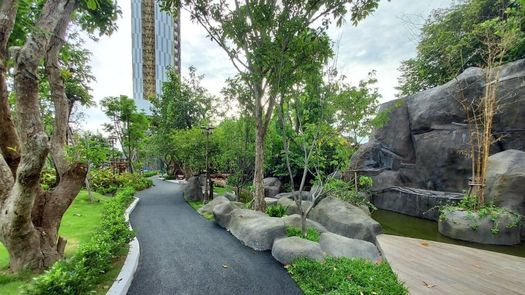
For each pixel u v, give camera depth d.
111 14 6.13
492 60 9.45
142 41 68.81
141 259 6.03
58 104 5.31
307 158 7.25
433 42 14.87
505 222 7.51
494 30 9.95
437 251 6.06
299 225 7.92
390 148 14.39
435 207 9.80
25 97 3.97
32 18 5.81
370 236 7.26
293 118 8.54
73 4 5.39
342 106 7.04
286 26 6.93
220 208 9.66
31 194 3.99
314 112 7.81
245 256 6.28
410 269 5.02
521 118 9.48
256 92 9.54
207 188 14.39
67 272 3.53
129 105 21.95
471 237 7.71
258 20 7.67
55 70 5.25
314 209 9.47
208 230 8.82
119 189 16.91
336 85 7.07
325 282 4.55
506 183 8.22
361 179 11.49
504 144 9.88
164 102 30.81
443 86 12.34
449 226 8.21
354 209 8.82
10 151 4.64
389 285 4.26
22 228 4.21
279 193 16.25
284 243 6.16
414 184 13.02
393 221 10.58
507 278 4.65
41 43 4.14
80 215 9.85
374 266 5.22
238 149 13.10
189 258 6.14
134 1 68.19
